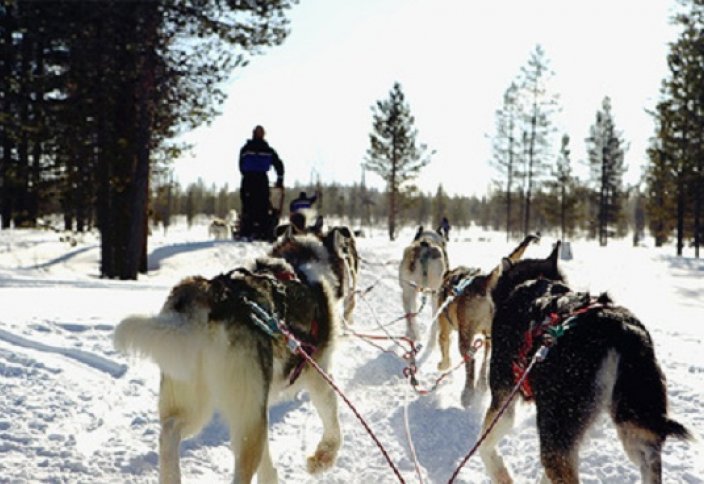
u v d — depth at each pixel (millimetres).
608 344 4137
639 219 85750
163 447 4512
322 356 5715
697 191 39812
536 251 34781
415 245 11984
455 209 106062
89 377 7332
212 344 4469
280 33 19953
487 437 5414
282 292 5117
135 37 18891
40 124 20516
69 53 20203
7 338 8328
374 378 8953
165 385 4625
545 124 58219
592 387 4105
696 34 38719
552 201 64375
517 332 5129
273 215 24484
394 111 57125
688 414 7195
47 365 7391
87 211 30125
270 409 7516
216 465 5762
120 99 19875
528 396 5137
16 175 23766
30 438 5711
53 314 9789
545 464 4250
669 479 5559
